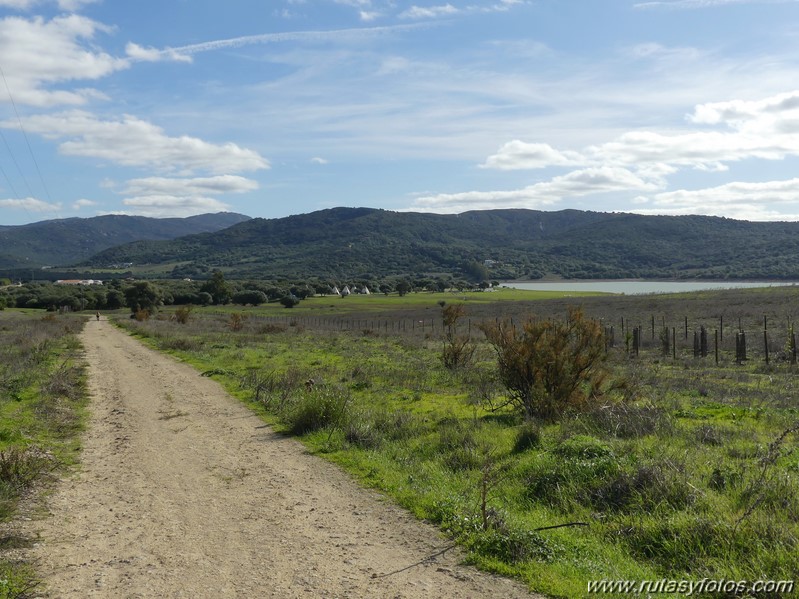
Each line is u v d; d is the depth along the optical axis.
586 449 8.51
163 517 7.31
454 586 5.36
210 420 13.61
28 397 15.81
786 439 10.24
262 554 6.14
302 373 19.97
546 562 5.75
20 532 6.70
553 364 12.77
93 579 5.54
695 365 25.02
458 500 7.46
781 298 58.88
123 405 15.62
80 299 102.12
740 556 5.51
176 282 153.50
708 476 7.64
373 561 5.94
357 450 10.49
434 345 35.03
